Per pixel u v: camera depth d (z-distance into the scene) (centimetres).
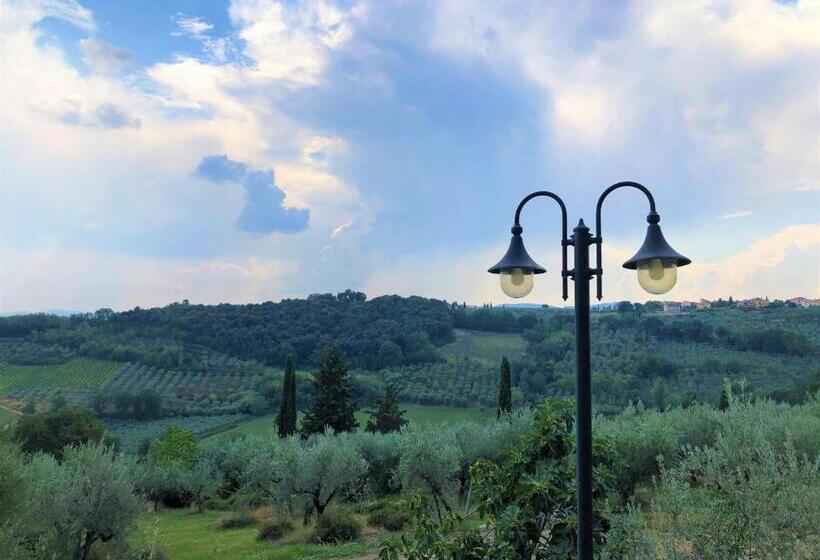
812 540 366
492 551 494
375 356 7606
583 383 402
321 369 4588
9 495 746
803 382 4056
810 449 934
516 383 6669
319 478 1727
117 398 6544
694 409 1505
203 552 1414
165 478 2673
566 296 441
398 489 2234
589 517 390
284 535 1540
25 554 706
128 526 1098
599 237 423
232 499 2731
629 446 1172
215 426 6269
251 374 7950
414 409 6069
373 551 1228
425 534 525
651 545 392
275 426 4312
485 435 1844
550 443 521
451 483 1667
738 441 442
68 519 1017
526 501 498
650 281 427
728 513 378
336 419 4450
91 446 1141
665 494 422
